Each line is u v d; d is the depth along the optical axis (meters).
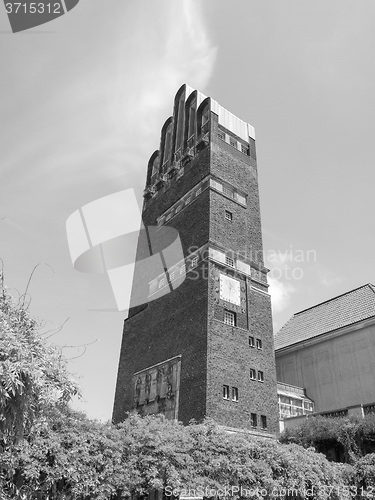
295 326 53.75
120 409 41.25
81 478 13.70
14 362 9.41
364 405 31.88
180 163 49.59
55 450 13.36
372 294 46.62
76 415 15.31
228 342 35.81
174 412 34.09
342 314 47.56
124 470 14.95
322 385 43.62
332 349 44.38
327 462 21.05
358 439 27.30
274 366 38.34
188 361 35.38
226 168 45.84
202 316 36.09
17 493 12.25
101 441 14.79
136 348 43.22
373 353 40.31
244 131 51.00
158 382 37.72
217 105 49.62
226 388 33.69
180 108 54.75
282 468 18.81
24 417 9.98
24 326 10.67
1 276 11.02
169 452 16.28
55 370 10.49
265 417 34.75
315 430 29.28
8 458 12.02
